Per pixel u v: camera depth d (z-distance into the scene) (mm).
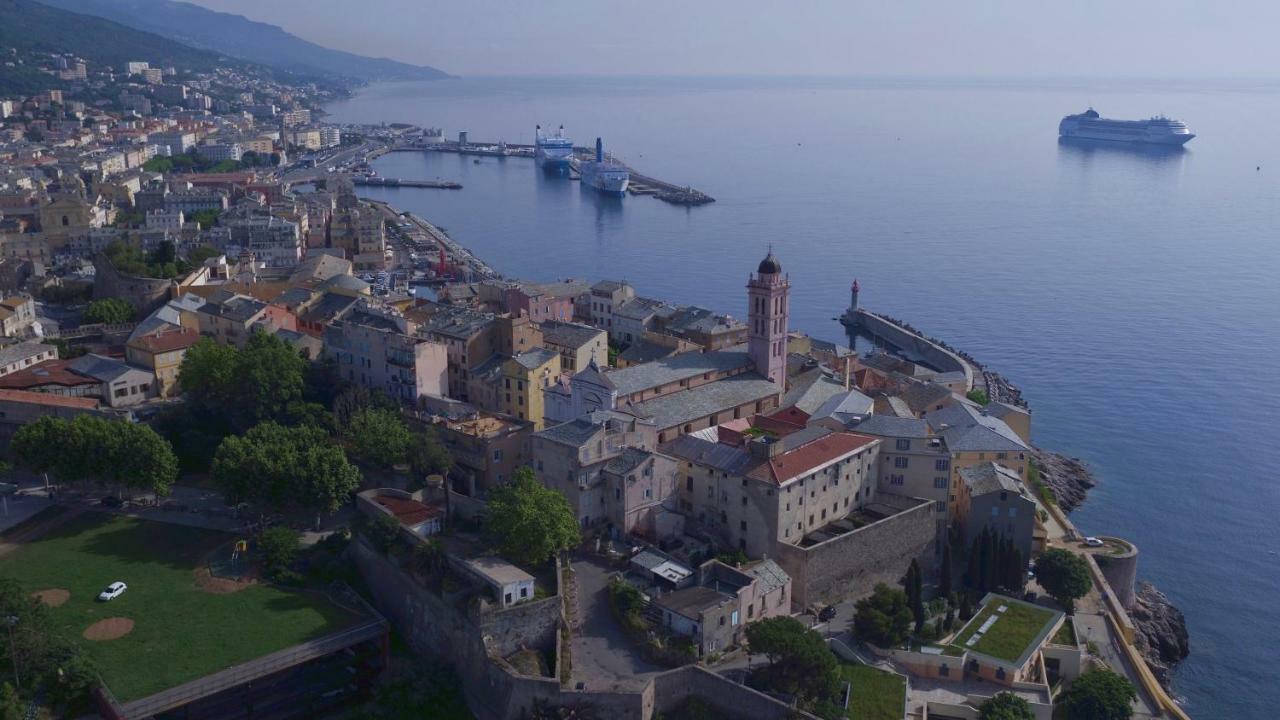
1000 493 196125
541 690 149125
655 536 189875
